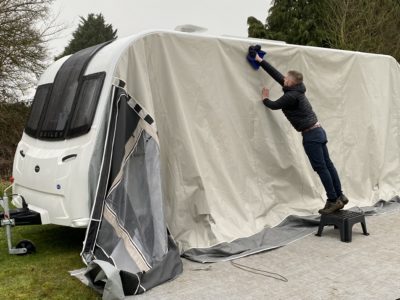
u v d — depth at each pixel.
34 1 12.62
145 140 4.18
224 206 4.80
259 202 5.17
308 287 3.66
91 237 3.86
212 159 4.80
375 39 17.36
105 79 4.23
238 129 5.09
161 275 3.78
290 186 5.54
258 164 5.27
